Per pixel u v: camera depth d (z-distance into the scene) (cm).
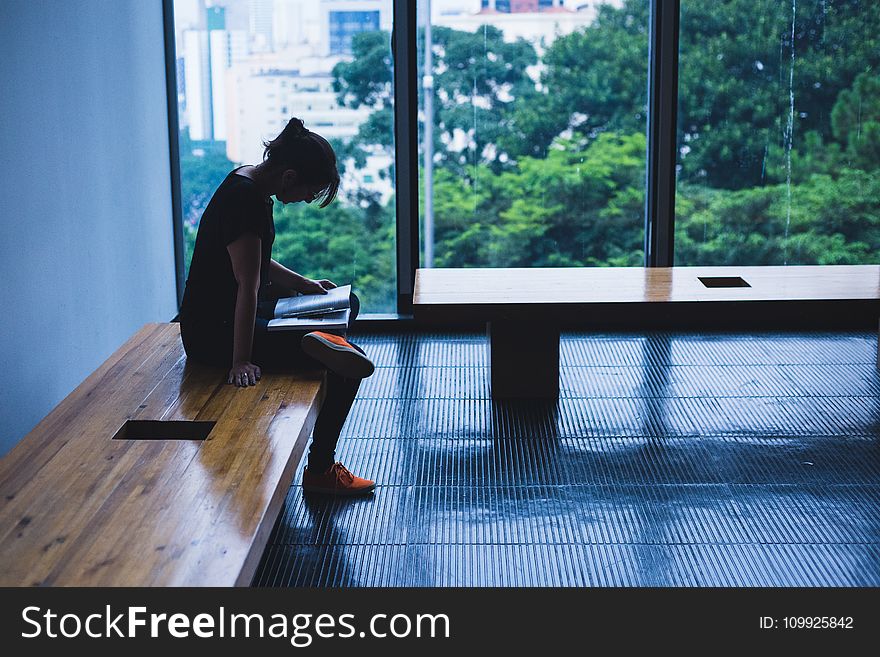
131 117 474
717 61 513
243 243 299
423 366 471
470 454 367
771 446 371
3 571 194
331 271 535
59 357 386
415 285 419
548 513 318
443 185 527
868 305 384
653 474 348
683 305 385
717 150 524
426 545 296
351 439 381
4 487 232
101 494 228
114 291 451
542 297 393
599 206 532
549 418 403
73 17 401
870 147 519
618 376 455
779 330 526
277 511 235
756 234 534
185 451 254
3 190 334
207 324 317
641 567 282
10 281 340
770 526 307
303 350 304
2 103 334
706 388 437
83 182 412
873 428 386
